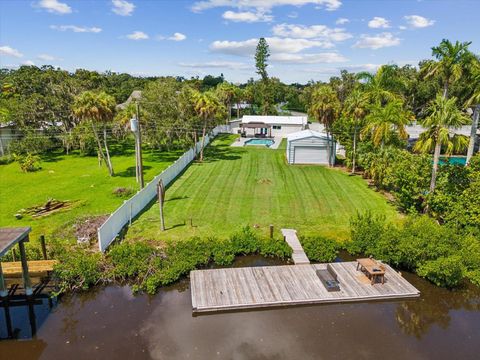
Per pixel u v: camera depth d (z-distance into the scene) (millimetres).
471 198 17016
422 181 19562
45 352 10312
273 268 14578
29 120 38938
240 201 22609
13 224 18938
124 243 15805
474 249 14766
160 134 38250
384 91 29719
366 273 14164
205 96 33562
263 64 81562
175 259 14898
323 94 31328
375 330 11336
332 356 10117
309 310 12281
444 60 27266
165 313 12117
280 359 9961
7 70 65750
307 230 18281
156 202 22344
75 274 13609
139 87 79188
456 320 12031
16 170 31844
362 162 28359
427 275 14289
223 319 11742
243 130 53312
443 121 17734
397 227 17984
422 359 10102
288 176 29281
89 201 22672
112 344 10586
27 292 13008
